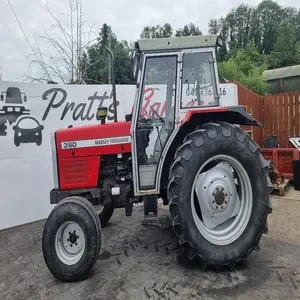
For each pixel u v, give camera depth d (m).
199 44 2.49
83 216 2.29
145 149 2.70
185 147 2.31
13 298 2.13
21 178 4.03
